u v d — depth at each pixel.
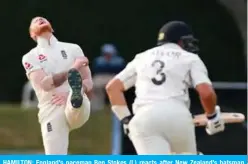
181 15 103.06
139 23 103.12
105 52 72.62
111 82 31.38
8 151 59.25
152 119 29.42
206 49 102.06
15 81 100.94
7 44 101.56
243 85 42.47
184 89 30.00
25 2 102.31
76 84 30.91
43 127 32.19
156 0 104.25
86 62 32.12
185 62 30.11
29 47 101.75
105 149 59.00
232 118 32.34
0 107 68.69
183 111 29.58
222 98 42.59
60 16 102.44
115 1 104.25
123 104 31.38
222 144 42.12
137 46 102.62
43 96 32.06
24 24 101.94
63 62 32.22
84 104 31.72
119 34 102.69
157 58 30.36
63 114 31.97
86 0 104.00
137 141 29.86
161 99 29.69
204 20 102.75
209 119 30.38
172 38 30.78
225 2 100.25
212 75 101.62
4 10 102.12
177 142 29.66
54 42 32.53
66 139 32.16
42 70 31.95
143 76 30.33
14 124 63.47
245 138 42.06
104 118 63.06
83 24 102.62
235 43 101.94
